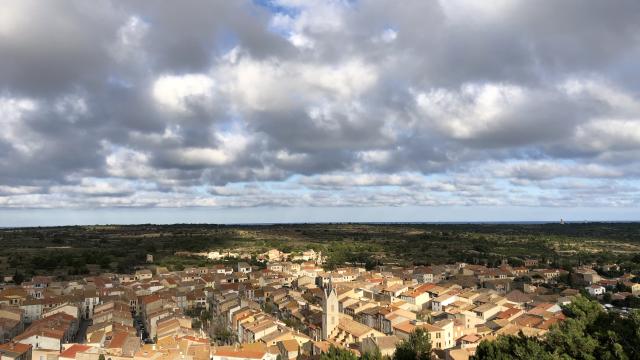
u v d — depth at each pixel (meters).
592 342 101.50
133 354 182.12
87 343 198.88
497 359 107.69
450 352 169.75
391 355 177.00
